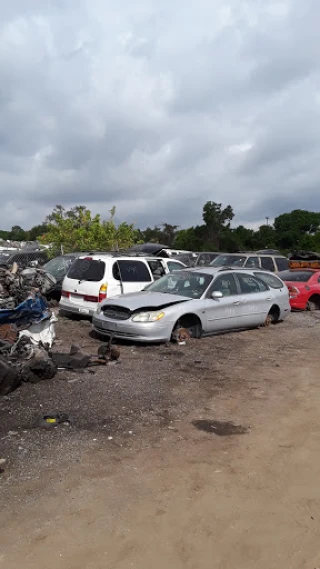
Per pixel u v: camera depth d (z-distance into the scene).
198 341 10.41
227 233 59.31
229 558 3.52
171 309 9.98
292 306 15.91
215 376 8.00
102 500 4.19
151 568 3.39
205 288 10.94
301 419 6.24
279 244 69.25
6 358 7.08
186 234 59.25
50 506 4.07
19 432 5.38
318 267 21.97
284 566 3.45
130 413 6.16
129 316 9.80
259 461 5.05
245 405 6.71
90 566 3.38
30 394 6.52
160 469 4.79
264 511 4.13
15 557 3.44
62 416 5.84
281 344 10.66
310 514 4.11
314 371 8.51
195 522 3.94
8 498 4.16
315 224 72.25
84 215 23.34
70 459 4.88
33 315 8.40
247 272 12.12
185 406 6.55
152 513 4.03
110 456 5.00
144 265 12.47
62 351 8.99
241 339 10.94
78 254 15.02
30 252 21.00
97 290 11.62
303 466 4.96
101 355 8.58
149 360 8.75
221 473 4.76
